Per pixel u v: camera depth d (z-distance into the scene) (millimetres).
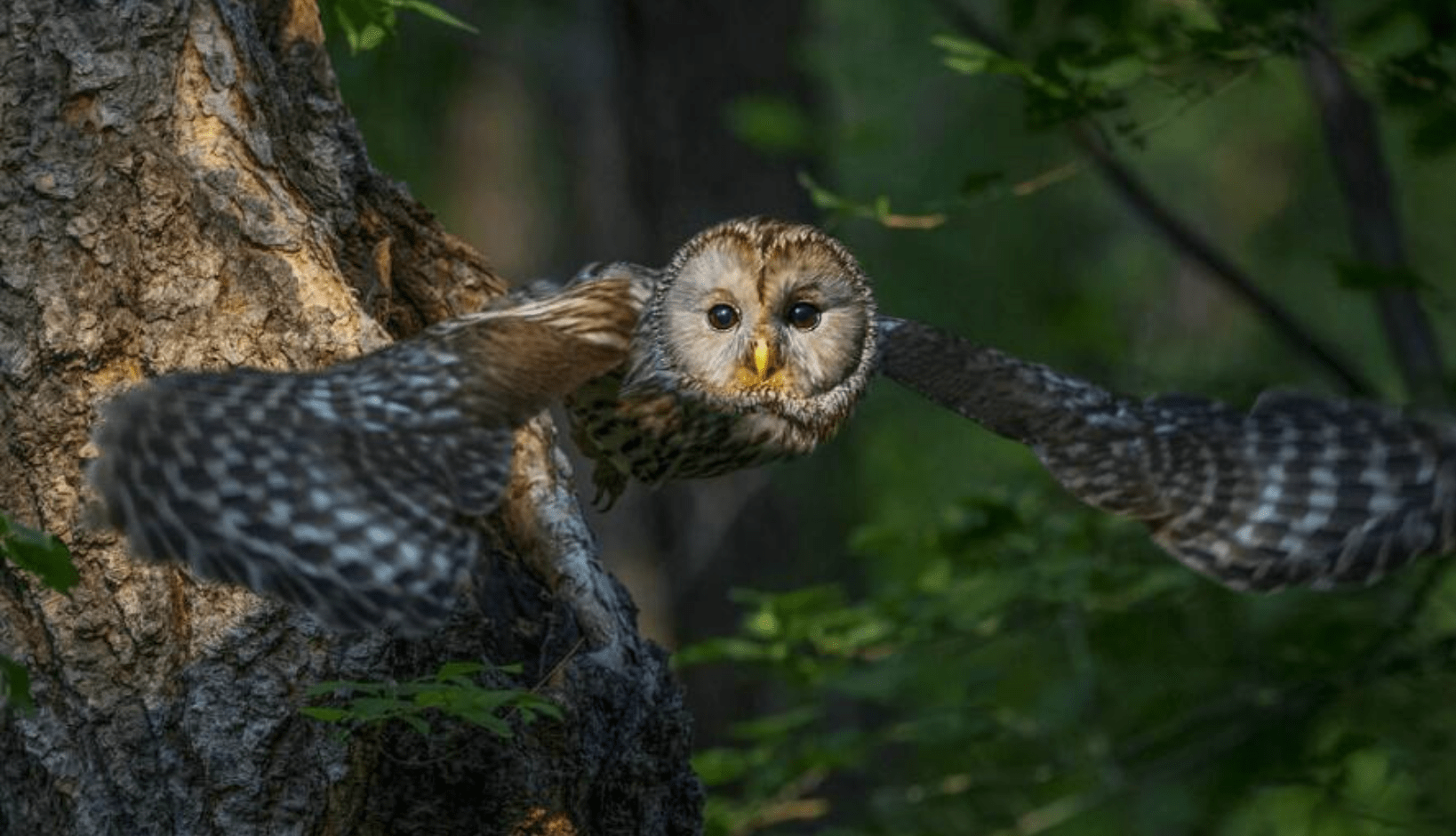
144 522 7520
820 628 14562
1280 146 29188
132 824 9359
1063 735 15281
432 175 28328
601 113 25859
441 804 9602
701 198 18828
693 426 9898
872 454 25062
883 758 18172
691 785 10523
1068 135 14453
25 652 9461
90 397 9461
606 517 20625
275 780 9344
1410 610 14609
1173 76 13406
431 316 10742
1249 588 9781
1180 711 15578
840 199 13672
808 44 19453
